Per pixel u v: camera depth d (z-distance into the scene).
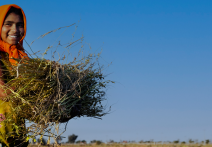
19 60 3.69
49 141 3.62
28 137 3.57
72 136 31.91
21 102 3.68
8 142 3.71
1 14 4.11
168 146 19.00
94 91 4.22
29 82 3.53
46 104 3.57
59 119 3.76
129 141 24.94
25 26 4.26
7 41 4.15
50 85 3.56
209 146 18.84
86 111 4.31
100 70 4.21
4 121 3.65
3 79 3.73
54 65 3.58
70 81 3.75
